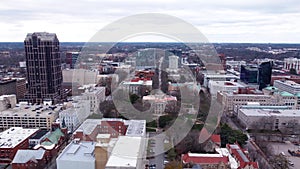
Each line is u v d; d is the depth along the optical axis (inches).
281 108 3331.7
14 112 3065.9
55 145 2250.2
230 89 3750.0
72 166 1411.2
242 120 3068.4
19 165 1972.2
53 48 4074.8
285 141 2642.7
